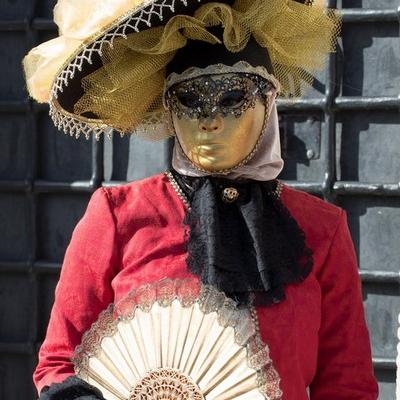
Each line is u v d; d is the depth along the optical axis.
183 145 5.70
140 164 9.19
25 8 9.40
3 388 9.58
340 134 8.68
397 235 8.59
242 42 5.62
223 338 5.33
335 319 5.85
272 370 5.27
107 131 6.32
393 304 8.61
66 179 9.41
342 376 5.84
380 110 8.59
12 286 9.54
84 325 5.67
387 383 8.63
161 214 5.75
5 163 9.51
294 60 6.10
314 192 8.70
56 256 9.48
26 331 9.51
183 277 5.57
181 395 5.34
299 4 5.94
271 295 5.52
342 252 5.85
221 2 5.73
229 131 5.58
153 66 5.78
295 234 5.71
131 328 5.44
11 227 9.51
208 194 5.66
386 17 8.49
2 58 9.49
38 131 9.47
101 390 5.44
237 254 5.58
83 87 5.95
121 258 5.71
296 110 8.73
